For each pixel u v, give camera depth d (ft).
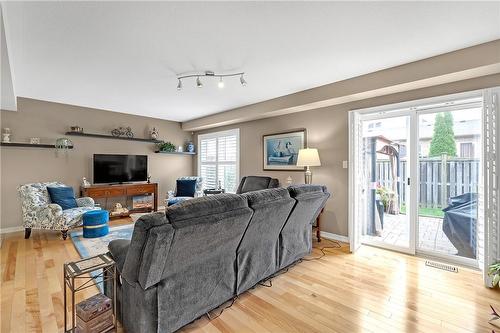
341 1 5.57
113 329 5.23
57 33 6.86
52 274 8.16
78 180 15.42
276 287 7.48
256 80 10.69
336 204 12.15
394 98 10.23
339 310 6.32
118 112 17.07
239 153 17.30
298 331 5.55
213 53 8.16
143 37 7.13
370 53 8.14
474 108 8.97
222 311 6.30
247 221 6.03
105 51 7.97
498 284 7.38
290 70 9.57
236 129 17.53
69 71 9.66
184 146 20.97
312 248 10.92
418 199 10.11
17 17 6.07
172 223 4.62
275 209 6.81
